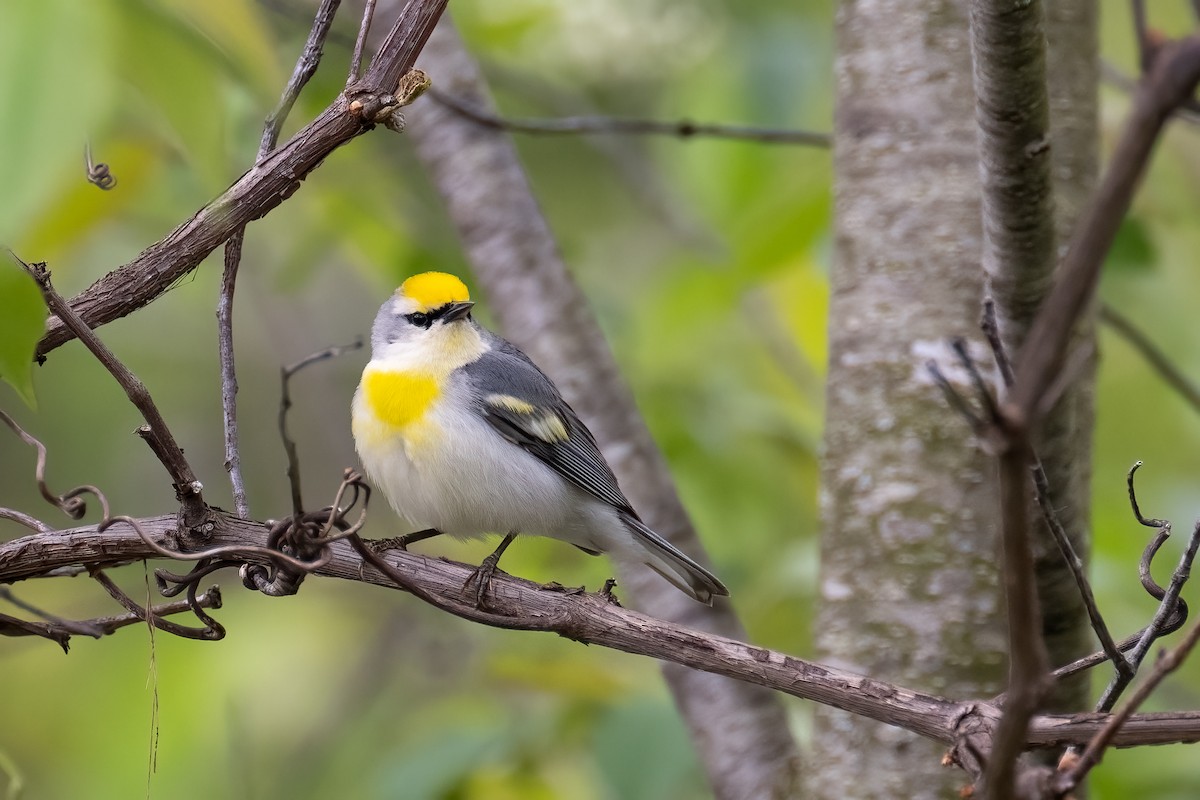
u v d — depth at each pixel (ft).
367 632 42.01
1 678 37.45
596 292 46.50
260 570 21.56
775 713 31.65
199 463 51.60
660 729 31.60
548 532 32.04
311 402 52.75
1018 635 13.43
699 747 31.37
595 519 31.91
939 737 18.79
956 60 28.14
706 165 42.14
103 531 21.16
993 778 14.43
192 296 49.34
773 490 43.09
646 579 34.60
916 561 26.89
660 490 35.53
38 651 37.45
